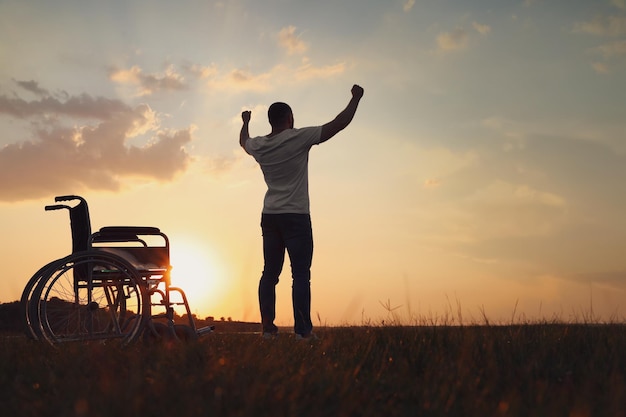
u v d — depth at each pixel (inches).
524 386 120.0
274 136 218.4
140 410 94.1
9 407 104.3
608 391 113.3
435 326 179.9
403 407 106.9
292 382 115.5
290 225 217.9
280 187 219.6
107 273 214.4
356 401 105.1
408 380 124.8
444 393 110.3
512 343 152.6
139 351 168.4
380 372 129.4
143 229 224.2
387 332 177.2
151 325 214.8
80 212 226.1
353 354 151.9
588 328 179.5
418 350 147.6
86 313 210.2
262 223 226.1
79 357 149.6
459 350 144.1
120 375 128.4
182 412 94.6
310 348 169.0
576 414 95.3
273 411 97.3
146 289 215.0
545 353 141.6
